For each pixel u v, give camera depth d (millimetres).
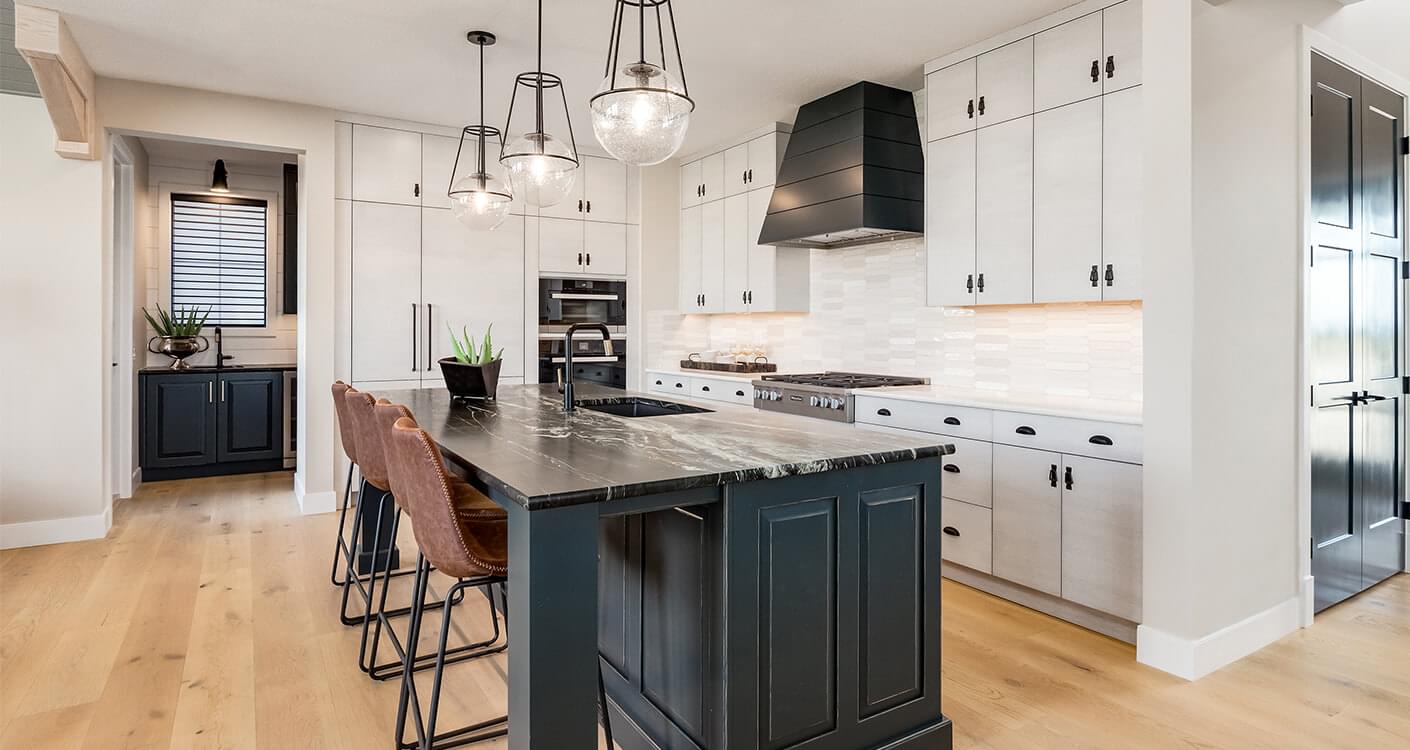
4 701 2408
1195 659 2574
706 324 6379
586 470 1752
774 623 1842
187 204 6258
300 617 3141
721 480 1722
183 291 6266
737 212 5430
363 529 3664
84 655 2750
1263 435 2828
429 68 4098
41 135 4086
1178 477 2596
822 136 4500
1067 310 3676
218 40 3703
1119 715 2342
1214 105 2613
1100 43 3158
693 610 1897
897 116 4324
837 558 1942
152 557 3930
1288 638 2920
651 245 6062
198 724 2285
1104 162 3143
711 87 4359
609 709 2311
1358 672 2629
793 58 3904
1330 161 3131
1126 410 3027
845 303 5027
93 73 4141
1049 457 3080
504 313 5508
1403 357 3625
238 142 4574
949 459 3541
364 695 2484
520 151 3098
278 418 6258
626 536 2219
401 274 5141
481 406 3209
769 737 1845
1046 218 3379
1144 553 2703
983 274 3682
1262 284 2809
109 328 4391
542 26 3541
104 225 4293
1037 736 2223
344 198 4953
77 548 4074
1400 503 3672
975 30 3551
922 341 4480
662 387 5871
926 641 2125
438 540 1849
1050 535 3084
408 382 5172
